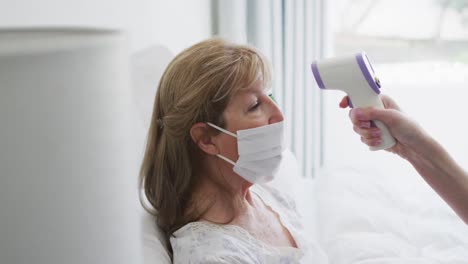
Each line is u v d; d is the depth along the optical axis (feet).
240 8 6.83
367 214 4.35
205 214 2.93
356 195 4.79
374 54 8.56
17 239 1.05
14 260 1.06
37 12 2.66
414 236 4.13
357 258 3.66
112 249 1.24
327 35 7.44
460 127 8.40
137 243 1.41
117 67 1.21
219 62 2.76
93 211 1.16
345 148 8.51
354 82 3.08
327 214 4.46
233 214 2.97
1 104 0.98
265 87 2.91
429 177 3.58
